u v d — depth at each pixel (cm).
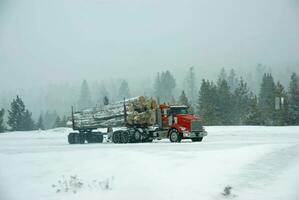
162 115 3309
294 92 7044
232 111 8250
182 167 1565
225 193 1278
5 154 2266
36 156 2075
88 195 1348
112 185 1437
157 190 1338
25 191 1485
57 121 10038
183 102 7881
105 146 2869
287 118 6912
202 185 1362
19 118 9294
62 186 1498
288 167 1588
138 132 3384
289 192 1330
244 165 1547
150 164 1642
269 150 1797
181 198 1254
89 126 3791
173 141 3194
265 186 1377
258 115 7125
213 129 4944
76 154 2039
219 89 8256
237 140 3105
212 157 1675
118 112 3550
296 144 2047
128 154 1873
